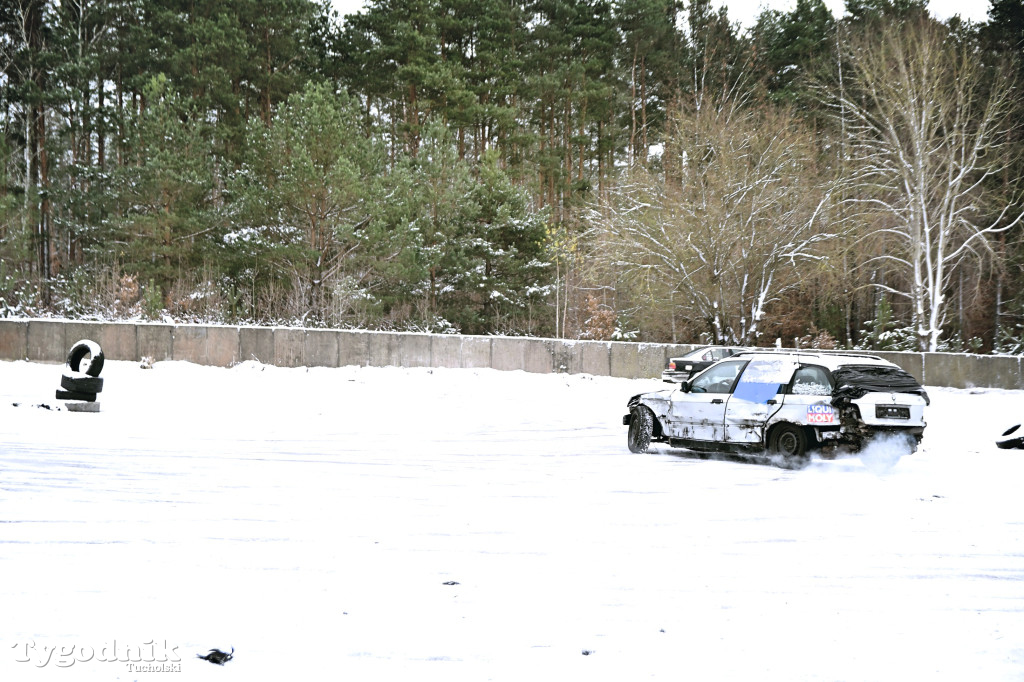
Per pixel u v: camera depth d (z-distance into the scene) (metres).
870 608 6.61
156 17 57.28
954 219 41.94
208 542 8.15
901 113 40.03
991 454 16.17
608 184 62.25
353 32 62.16
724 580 7.31
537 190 59.84
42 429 16.72
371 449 16.11
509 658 5.43
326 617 6.08
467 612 6.31
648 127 64.81
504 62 63.31
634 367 33.47
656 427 15.81
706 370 15.48
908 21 48.16
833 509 10.48
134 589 6.52
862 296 46.22
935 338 37.69
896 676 5.26
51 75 52.22
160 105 46.19
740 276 38.47
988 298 50.25
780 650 5.68
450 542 8.48
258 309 41.81
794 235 37.72
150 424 18.62
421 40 59.06
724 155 38.09
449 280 48.31
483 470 13.61
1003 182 46.56
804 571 7.64
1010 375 32.50
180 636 5.58
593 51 64.75
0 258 43.94
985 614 6.51
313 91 45.41
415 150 59.62
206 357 32.09
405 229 43.38
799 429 13.76
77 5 57.88
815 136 45.47
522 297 49.41
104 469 12.45
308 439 17.45
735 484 12.27
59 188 49.25
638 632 5.97
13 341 31.95
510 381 29.98
